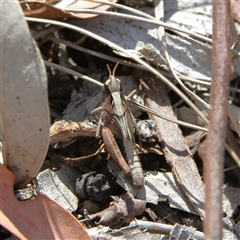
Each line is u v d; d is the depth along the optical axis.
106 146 0.23
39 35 0.24
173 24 0.25
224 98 0.20
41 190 0.22
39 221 0.21
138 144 0.24
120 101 0.23
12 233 0.21
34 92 0.21
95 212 0.23
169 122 0.24
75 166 0.23
